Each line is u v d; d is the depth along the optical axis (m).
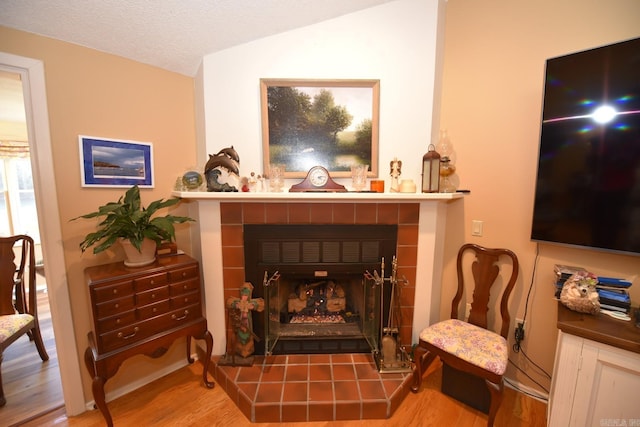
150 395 1.77
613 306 1.27
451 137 1.92
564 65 1.40
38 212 1.45
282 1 1.57
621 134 1.28
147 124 1.77
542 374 1.71
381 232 1.87
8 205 3.53
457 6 1.83
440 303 2.12
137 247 1.45
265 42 1.81
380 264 1.90
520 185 1.69
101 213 1.41
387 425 1.55
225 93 1.83
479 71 1.77
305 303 2.23
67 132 1.49
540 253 1.65
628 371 1.08
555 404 1.24
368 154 1.88
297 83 1.81
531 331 1.72
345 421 1.58
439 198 1.63
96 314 1.36
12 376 1.97
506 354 1.48
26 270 3.23
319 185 1.74
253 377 1.76
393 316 1.95
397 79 1.83
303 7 1.65
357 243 1.89
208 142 1.85
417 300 1.95
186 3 1.43
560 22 1.50
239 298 1.86
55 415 1.63
